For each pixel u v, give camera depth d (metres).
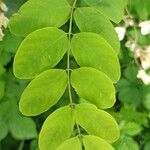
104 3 0.35
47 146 0.32
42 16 0.34
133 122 0.55
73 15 0.34
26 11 0.34
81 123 0.33
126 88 0.55
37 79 0.33
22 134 0.52
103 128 0.33
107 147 0.32
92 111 0.33
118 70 0.33
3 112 0.52
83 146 0.32
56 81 0.33
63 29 0.35
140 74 0.52
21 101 0.32
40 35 0.33
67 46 0.33
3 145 0.56
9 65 0.47
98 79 0.33
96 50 0.33
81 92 0.33
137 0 0.47
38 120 0.53
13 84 0.49
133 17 0.48
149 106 0.55
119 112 0.55
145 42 0.51
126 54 0.52
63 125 0.32
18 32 0.33
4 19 0.40
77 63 0.33
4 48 0.43
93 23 0.34
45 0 0.34
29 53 0.33
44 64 0.33
